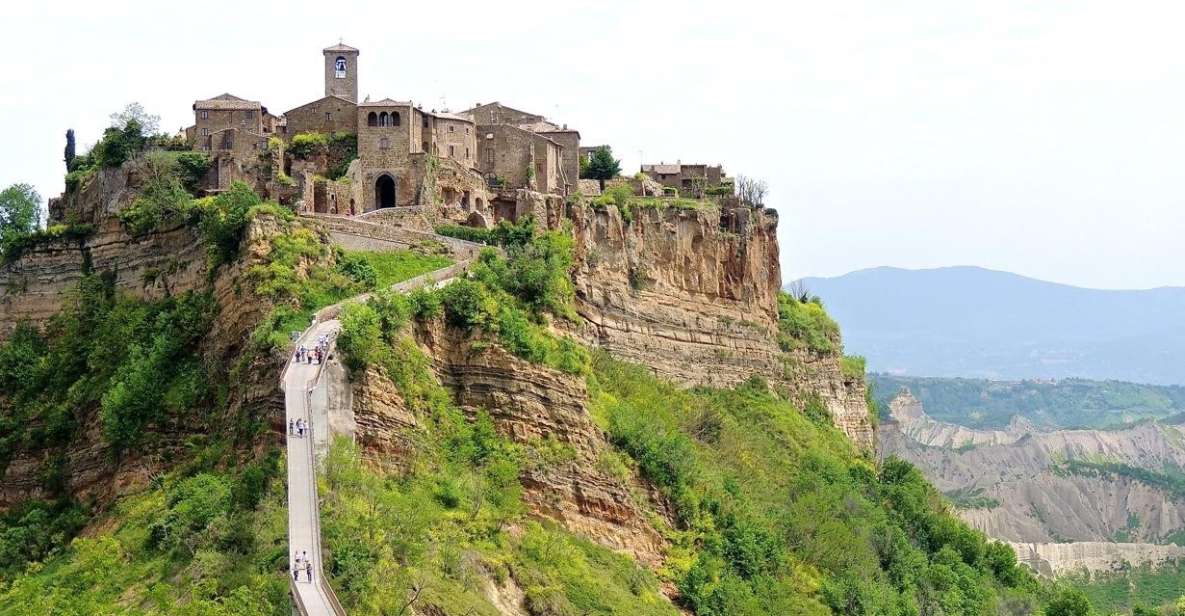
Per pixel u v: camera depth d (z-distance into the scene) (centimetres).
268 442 13375
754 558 16200
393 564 12000
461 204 19188
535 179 19825
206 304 16362
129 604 12619
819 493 19488
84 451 16612
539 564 13650
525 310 16675
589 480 15000
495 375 14988
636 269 19900
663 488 15900
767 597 15862
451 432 14462
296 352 13662
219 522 12812
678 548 15475
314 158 19325
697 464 16900
